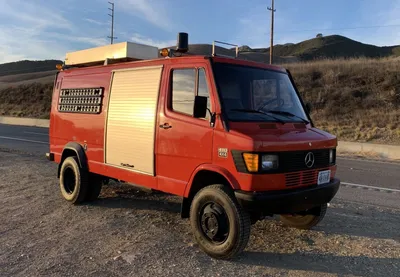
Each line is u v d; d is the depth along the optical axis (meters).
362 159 15.04
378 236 5.47
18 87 52.78
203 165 4.67
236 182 4.35
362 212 6.71
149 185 5.48
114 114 6.11
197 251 4.79
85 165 6.78
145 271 4.19
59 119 7.60
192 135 4.82
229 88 4.81
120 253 4.67
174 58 5.27
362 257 4.69
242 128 4.50
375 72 27.59
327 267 4.40
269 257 4.67
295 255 4.74
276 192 4.37
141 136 5.56
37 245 4.94
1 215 6.23
